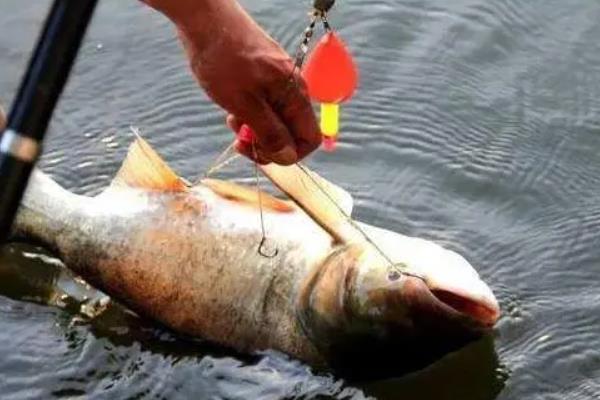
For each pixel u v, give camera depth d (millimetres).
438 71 4727
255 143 2826
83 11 1427
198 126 4527
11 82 4746
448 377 3543
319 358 3520
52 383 3564
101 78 4750
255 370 3570
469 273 3332
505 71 4750
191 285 3637
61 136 4492
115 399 3527
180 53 4852
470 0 5035
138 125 4547
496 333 3660
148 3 2545
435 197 4199
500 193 4219
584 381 3529
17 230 3758
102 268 3725
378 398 3512
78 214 3730
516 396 3498
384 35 4879
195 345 3676
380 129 4457
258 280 3568
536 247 3984
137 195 3721
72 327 3738
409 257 3363
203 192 3693
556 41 4867
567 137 4453
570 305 3760
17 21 4996
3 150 1432
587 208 4156
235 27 2537
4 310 3797
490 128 4492
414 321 3299
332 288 3412
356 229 3479
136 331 3725
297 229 3586
